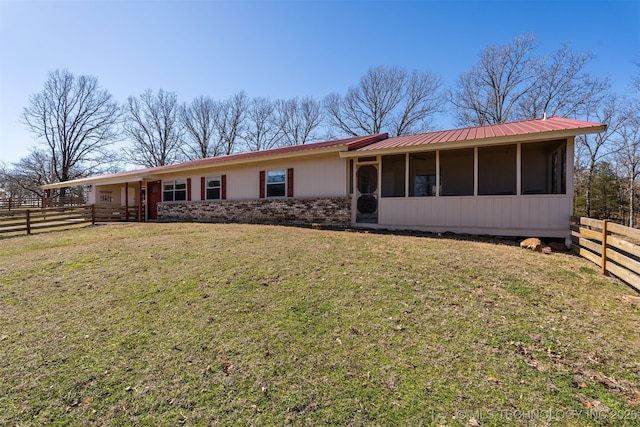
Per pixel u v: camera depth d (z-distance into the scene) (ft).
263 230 31.32
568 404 6.88
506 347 9.14
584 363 8.40
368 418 6.51
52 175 106.01
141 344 9.59
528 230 25.32
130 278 15.84
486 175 34.55
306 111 112.16
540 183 32.30
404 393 7.27
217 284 14.61
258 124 116.47
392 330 10.18
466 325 10.46
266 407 6.90
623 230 14.26
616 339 9.62
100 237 30.45
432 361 8.48
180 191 51.70
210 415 6.68
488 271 16.08
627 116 61.21
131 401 7.14
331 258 18.66
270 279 15.11
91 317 11.53
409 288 13.73
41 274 17.02
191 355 8.95
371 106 101.04
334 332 10.12
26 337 10.14
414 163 36.70
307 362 8.54
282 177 40.11
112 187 64.80
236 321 10.97
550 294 13.19
